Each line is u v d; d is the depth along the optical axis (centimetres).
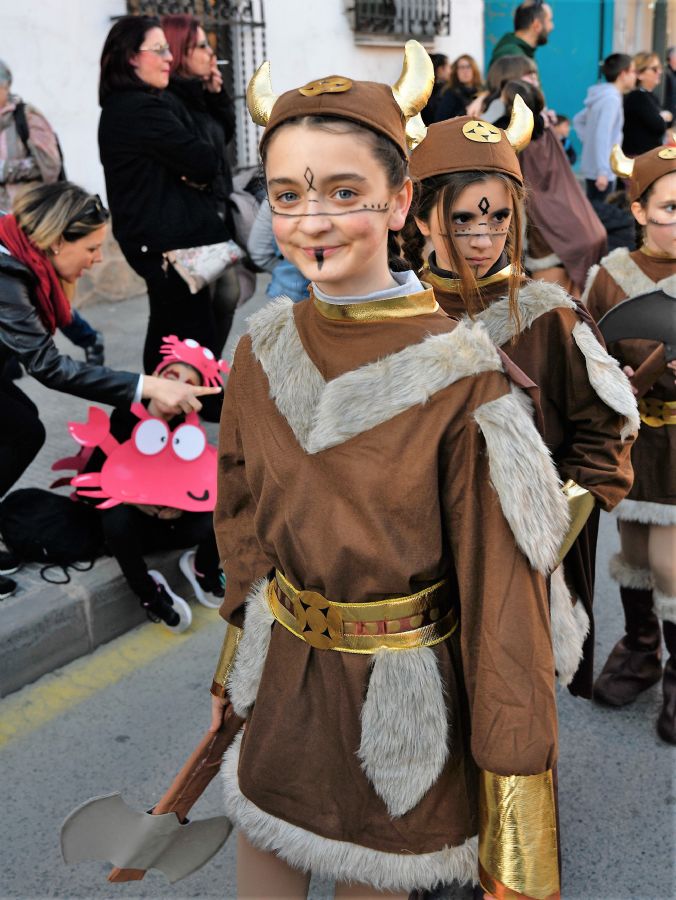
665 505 247
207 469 296
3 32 532
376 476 129
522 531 126
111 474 288
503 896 131
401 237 178
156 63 363
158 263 380
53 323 277
